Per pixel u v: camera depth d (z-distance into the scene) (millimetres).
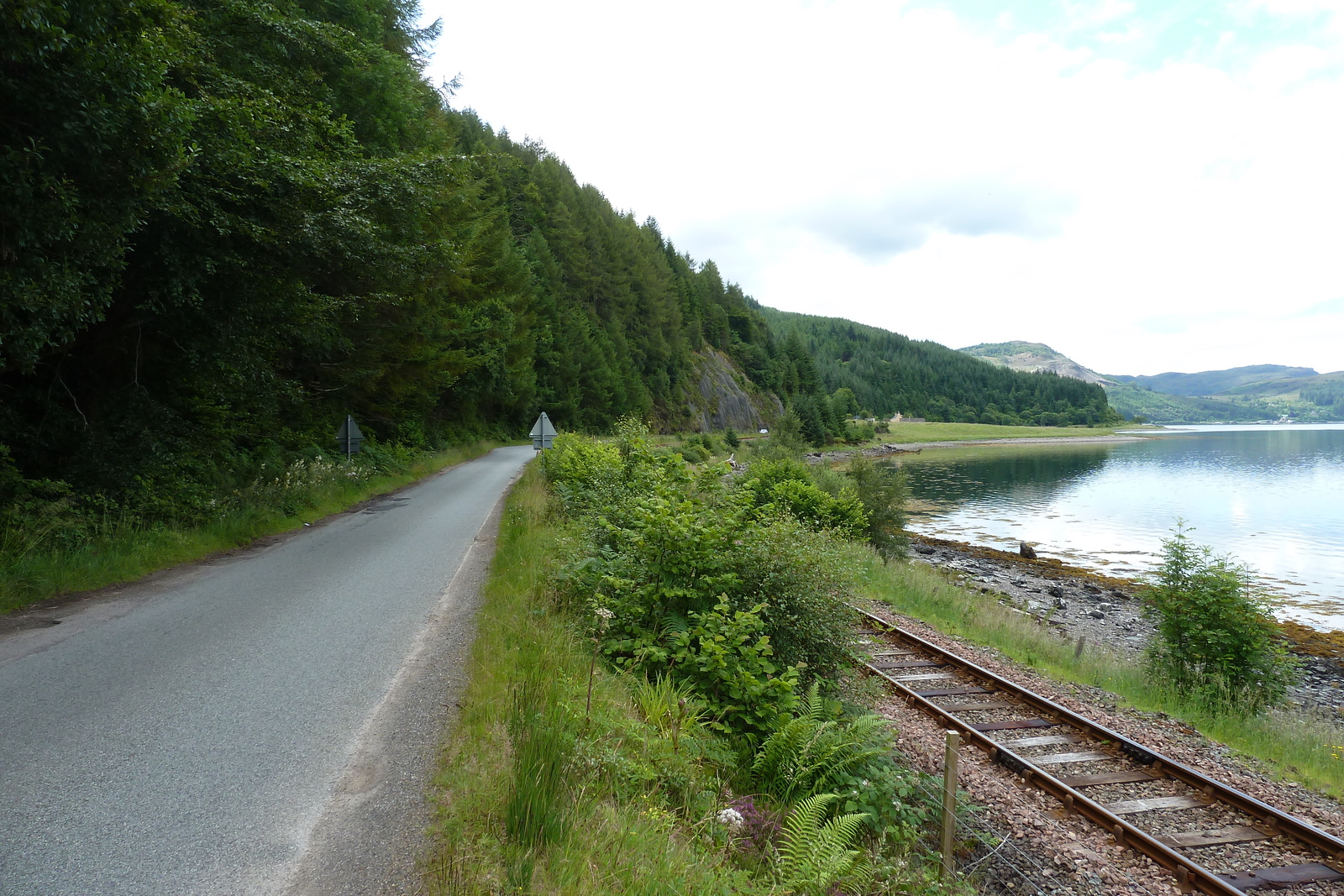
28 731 4480
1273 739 8734
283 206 11281
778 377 133250
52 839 3316
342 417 23984
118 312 11266
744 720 5875
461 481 22641
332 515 15008
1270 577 24188
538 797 3549
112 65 7797
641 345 86688
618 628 6609
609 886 3189
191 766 4059
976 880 5156
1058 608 19453
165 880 3053
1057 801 6359
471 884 3047
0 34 6785
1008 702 8641
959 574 22984
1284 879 5340
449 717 4785
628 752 4645
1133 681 10750
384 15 20859
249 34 12219
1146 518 38000
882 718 5957
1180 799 6422
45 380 10992
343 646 6254
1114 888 5129
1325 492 50062
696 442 69750
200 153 9633
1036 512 40688
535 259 60500
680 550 7004
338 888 3041
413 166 13516
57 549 8484
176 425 12750
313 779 3941
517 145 84062
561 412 60031
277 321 13453
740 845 4316
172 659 5855
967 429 172875
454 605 7668
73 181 8047
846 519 20734
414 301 22672
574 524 11430
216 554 10555
